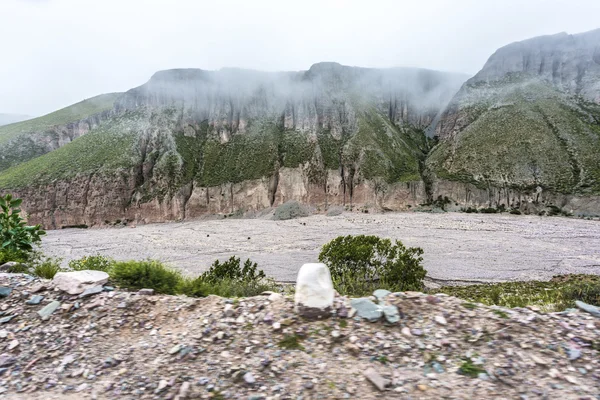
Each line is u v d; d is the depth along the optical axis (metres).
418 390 3.28
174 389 3.49
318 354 3.94
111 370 3.89
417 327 4.32
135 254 40.06
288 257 35.75
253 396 3.33
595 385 3.17
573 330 4.01
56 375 3.85
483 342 3.94
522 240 40.69
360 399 3.20
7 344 4.46
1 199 9.38
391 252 20.16
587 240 39.66
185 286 6.68
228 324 4.63
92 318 4.97
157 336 4.54
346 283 14.24
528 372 3.41
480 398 3.12
